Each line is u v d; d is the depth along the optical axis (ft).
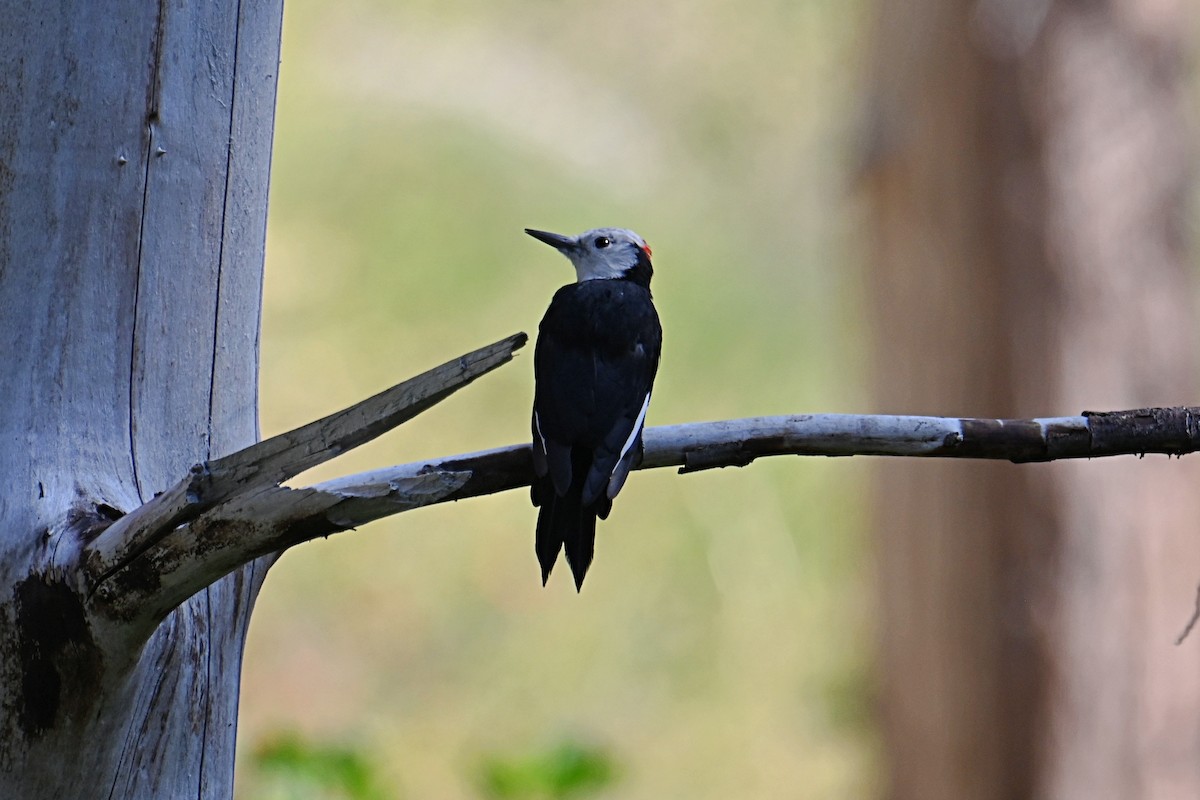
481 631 56.18
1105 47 41.65
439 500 14.75
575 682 54.95
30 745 13.98
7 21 14.62
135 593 13.26
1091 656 41.01
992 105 42.09
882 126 44.39
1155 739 40.83
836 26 69.56
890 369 45.27
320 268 63.52
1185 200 42.22
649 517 60.44
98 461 14.52
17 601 13.76
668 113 70.08
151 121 15.01
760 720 53.67
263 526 13.04
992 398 42.68
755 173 68.85
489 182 66.39
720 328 64.34
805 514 60.34
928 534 43.01
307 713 51.80
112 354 14.79
